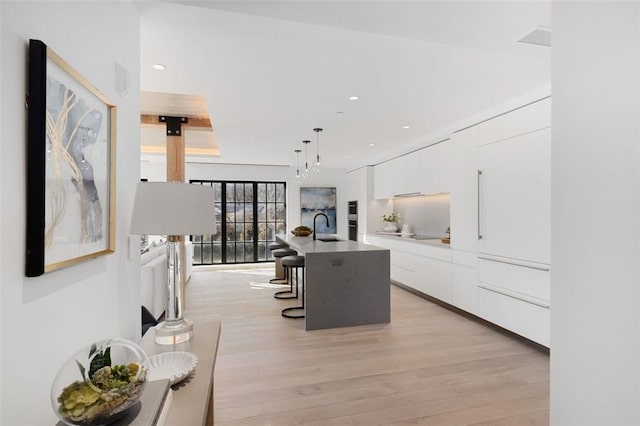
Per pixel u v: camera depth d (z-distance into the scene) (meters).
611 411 1.00
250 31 2.16
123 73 1.59
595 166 1.05
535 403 2.31
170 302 1.64
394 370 2.79
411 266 5.47
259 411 2.21
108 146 1.38
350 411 2.22
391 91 3.24
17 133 0.82
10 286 0.79
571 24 1.13
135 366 0.94
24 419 0.83
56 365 0.99
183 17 1.98
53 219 0.95
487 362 2.94
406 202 6.78
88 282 1.21
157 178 7.55
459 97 3.38
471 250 4.04
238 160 7.52
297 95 3.33
